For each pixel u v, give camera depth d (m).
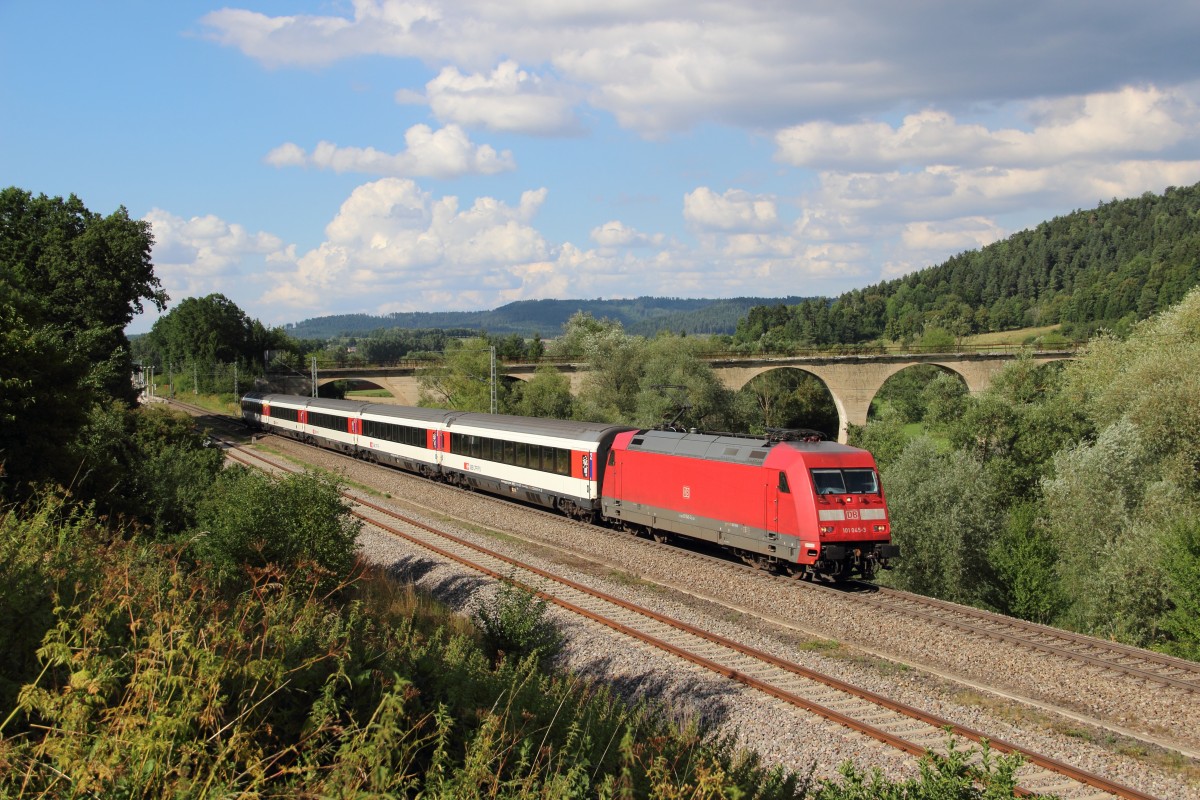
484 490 37.09
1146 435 36.19
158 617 6.37
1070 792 10.01
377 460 46.25
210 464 30.73
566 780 6.16
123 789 4.93
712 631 16.27
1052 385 56.91
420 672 8.44
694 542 26.12
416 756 6.47
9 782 5.01
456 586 20.03
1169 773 10.66
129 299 55.19
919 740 11.35
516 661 13.26
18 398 17.81
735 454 21.77
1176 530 25.84
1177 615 24.22
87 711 5.33
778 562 20.86
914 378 105.12
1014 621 16.89
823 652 15.18
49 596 7.35
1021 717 12.30
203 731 5.56
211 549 16.14
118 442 25.44
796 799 7.91
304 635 8.28
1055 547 32.56
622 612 17.55
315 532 16.83
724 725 11.73
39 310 20.98
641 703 10.43
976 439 48.84
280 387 82.44
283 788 5.37
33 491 15.93
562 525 27.58
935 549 32.66
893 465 38.47
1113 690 13.31
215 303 117.88
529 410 62.94
